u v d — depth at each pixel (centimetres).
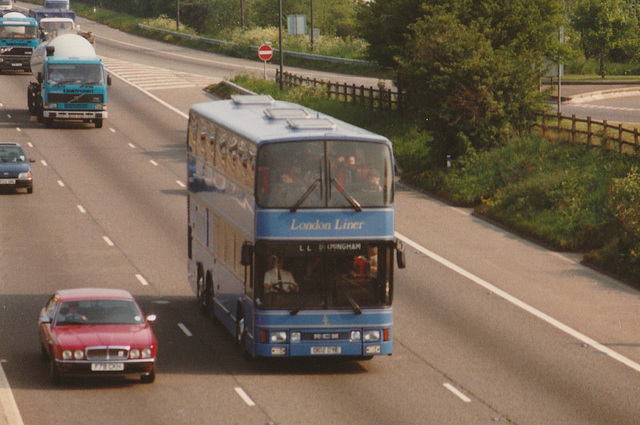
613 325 3975
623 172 5816
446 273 4762
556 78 10700
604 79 10525
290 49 13838
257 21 16775
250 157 3281
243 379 3181
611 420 2812
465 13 7238
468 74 6675
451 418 2802
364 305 3234
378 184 3231
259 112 3906
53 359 3017
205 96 10644
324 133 3231
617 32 11156
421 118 6938
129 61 13262
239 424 2720
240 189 3425
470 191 6319
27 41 11662
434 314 4078
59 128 8938
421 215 6003
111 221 5784
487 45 6712
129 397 2958
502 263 4972
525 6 7238
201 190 4153
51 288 4406
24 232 5484
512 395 3050
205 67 12800
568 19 11675
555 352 3581
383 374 3272
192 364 3356
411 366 3372
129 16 19138
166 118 9494
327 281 3222
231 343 3650
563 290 4512
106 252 5084
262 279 3206
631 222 4950
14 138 8394
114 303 3198
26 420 2716
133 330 3080
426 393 3056
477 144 6769
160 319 3978
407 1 7525
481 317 4047
